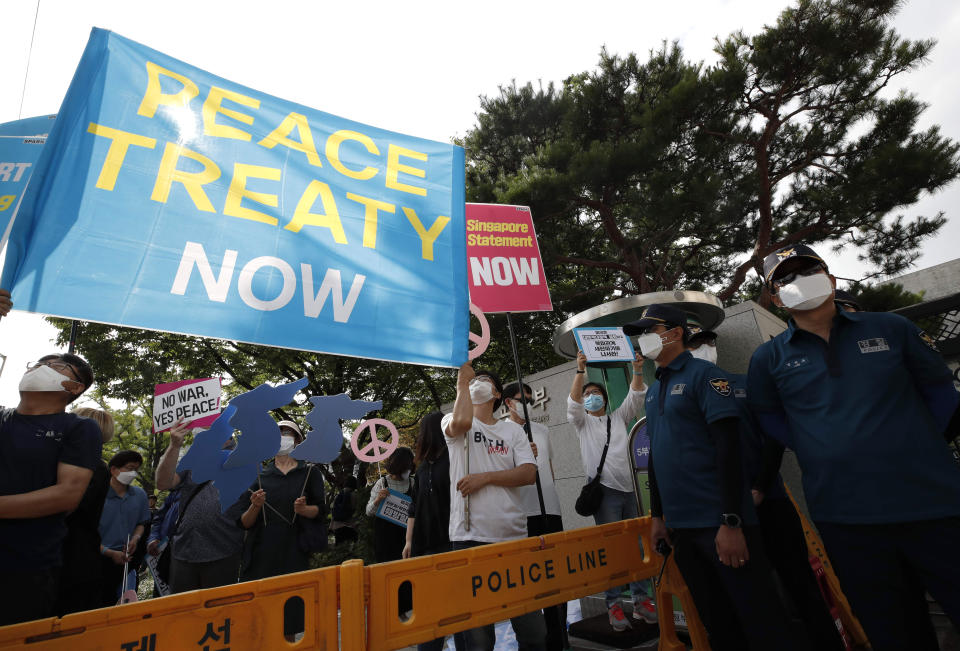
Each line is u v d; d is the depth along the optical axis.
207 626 1.43
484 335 2.94
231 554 3.88
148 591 8.21
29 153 2.66
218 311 2.05
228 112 2.42
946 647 3.12
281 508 3.92
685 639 3.73
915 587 1.78
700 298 4.98
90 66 2.20
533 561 2.15
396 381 15.14
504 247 4.50
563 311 14.70
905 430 1.79
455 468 2.86
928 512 1.69
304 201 2.41
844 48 10.70
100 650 1.30
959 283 19.97
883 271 14.02
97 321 1.86
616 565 2.49
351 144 2.68
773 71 11.20
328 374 14.39
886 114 11.94
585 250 14.69
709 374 2.31
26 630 1.24
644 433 4.56
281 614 1.54
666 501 2.34
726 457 2.11
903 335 1.92
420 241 2.62
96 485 3.06
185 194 2.17
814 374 2.00
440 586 1.84
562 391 6.58
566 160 11.83
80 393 2.19
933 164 10.51
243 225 2.23
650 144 11.02
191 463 2.36
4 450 1.97
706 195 10.77
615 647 3.75
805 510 4.15
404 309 2.43
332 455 2.39
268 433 2.44
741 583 2.08
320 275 2.31
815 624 2.62
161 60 2.36
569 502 6.25
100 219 1.99
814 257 2.06
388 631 1.67
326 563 8.88
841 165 12.86
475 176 12.78
